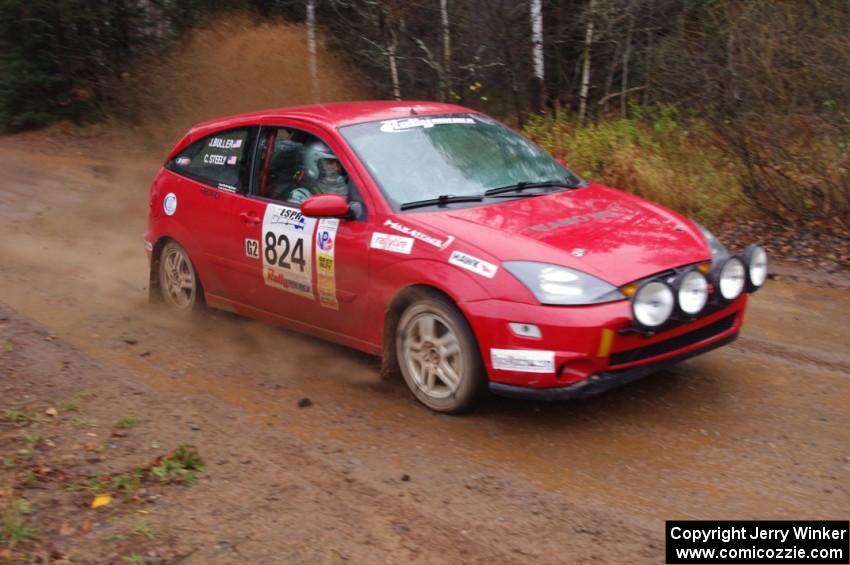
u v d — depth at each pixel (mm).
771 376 5738
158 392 5598
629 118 12750
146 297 8078
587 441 4871
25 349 6262
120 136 19109
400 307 5426
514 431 5020
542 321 4715
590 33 13000
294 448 4730
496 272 4891
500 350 4848
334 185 5836
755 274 5395
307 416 5297
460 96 14078
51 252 9906
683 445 4789
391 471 4504
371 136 5973
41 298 7980
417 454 4734
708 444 4793
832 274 8023
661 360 4953
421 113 6363
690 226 5543
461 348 5047
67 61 20641
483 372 5016
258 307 6516
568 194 5863
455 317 5039
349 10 15805
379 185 5609
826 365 5926
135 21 20562
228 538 3814
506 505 4141
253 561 3650
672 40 11742
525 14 13289
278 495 4191
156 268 7535
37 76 20672
